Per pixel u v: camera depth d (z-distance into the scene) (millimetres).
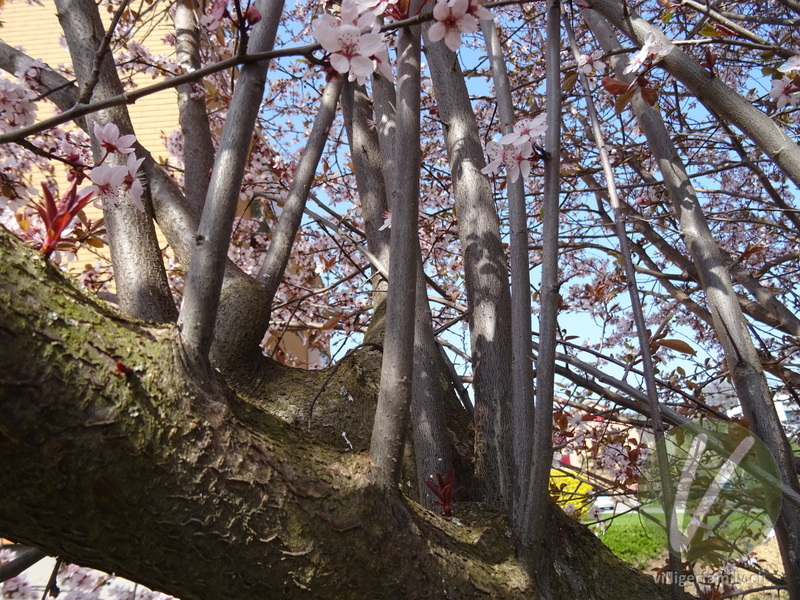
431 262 4301
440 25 1086
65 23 1847
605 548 1768
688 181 2076
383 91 2305
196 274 967
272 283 2074
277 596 951
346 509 1001
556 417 3129
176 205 1901
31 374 765
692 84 1730
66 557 924
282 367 2119
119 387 829
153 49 5219
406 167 1170
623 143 3803
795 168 1606
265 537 921
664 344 1986
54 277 876
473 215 2092
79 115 1001
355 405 1987
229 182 1007
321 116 2119
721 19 1821
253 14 1027
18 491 790
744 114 1667
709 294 1942
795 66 1677
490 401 1824
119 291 1733
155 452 844
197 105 2455
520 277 1521
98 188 1205
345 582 984
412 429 2041
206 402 932
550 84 1484
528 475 1446
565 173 3762
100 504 827
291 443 1051
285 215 2111
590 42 4133
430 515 1309
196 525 880
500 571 1287
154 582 939
